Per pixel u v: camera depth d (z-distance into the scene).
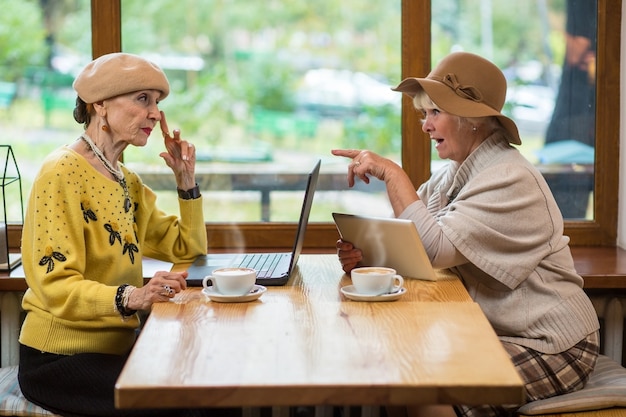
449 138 2.10
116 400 1.26
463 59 2.08
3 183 2.57
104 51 2.77
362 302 1.74
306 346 1.44
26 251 1.99
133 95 2.03
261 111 2.88
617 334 2.66
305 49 2.85
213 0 2.82
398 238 1.93
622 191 2.85
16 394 2.07
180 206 2.32
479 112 2.01
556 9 2.84
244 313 1.66
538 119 2.89
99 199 2.02
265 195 2.90
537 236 1.98
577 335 1.99
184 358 1.38
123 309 1.84
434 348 1.43
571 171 2.91
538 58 2.86
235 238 2.87
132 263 2.09
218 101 2.87
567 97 2.88
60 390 1.96
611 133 2.85
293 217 2.91
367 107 2.87
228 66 2.85
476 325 1.56
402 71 2.82
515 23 2.84
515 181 1.98
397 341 1.47
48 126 2.86
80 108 2.08
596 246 2.89
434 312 1.65
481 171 2.05
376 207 2.90
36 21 2.80
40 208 1.93
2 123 2.85
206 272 2.05
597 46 2.84
